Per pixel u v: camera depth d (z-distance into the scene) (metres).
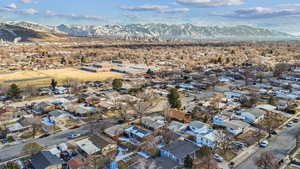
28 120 67.56
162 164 44.56
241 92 103.62
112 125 68.00
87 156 49.72
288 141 57.12
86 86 116.06
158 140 57.25
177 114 73.31
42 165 44.59
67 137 60.53
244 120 70.94
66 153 51.22
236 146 54.44
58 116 73.62
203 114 76.06
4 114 72.69
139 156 50.75
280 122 69.44
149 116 75.44
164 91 105.19
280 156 49.94
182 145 51.41
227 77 137.62
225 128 63.50
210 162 44.81
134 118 73.44
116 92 104.25
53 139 59.41
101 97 95.06
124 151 53.03
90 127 66.81
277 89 107.88
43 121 71.56
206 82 121.44
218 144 53.47
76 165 44.88
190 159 44.88
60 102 87.75
